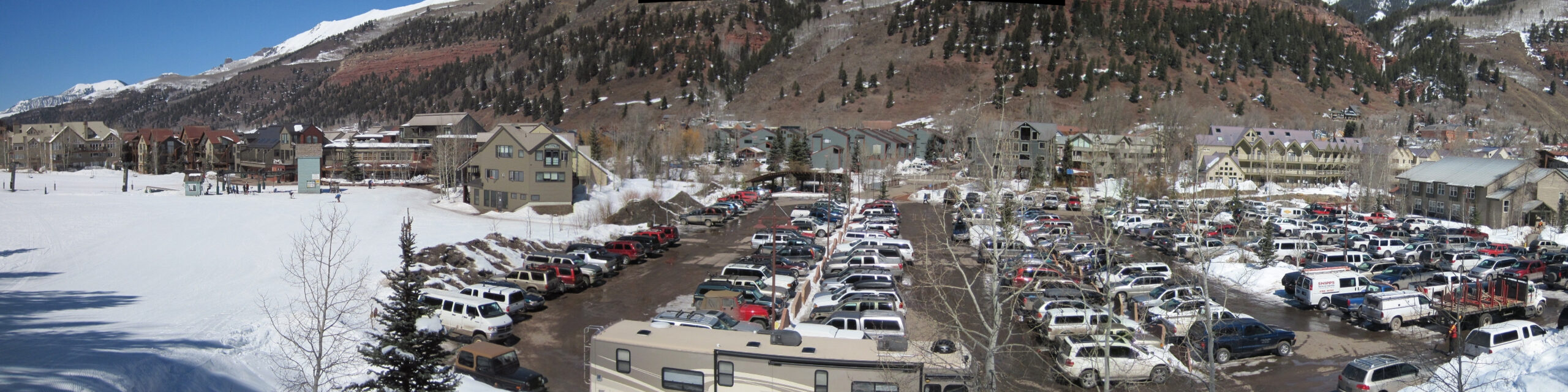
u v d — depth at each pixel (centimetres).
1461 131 17738
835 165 12650
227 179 10938
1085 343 2656
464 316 3203
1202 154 11269
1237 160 11169
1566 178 7350
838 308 3434
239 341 2995
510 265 4966
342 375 2709
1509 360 2527
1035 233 5741
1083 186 10181
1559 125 8762
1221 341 2927
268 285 4056
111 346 2706
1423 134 17850
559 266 4228
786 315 3425
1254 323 2989
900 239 5525
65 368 2355
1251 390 2628
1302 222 6912
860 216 7712
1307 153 11481
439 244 4894
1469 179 7888
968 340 3155
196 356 2709
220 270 4531
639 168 11675
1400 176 8900
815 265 4956
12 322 3091
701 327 2734
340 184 10956
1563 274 4109
